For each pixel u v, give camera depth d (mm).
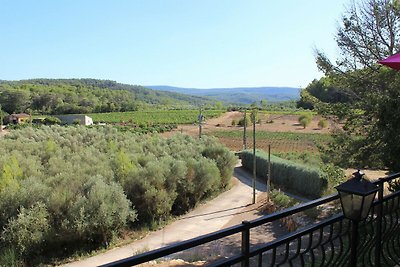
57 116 81375
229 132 64312
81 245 13844
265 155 31531
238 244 12609
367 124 10211
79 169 16938
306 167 23625
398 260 3443
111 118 87438
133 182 17109
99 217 13852
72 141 27672
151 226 16812
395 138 7395
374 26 10328
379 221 3041
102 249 14109
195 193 20828
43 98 99500
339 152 10453
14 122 77000
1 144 22688
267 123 72375
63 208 13750
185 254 11633
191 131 66000
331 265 2807
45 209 13195
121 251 14008
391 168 7641
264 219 1946
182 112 98062
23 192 13336
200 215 19453
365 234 2994
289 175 25266
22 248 12500
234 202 22219
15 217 12914
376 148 9180
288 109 74062
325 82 11648
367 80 10438
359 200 2242
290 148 46375
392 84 9516
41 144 23688
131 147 25625
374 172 17656
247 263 1915
